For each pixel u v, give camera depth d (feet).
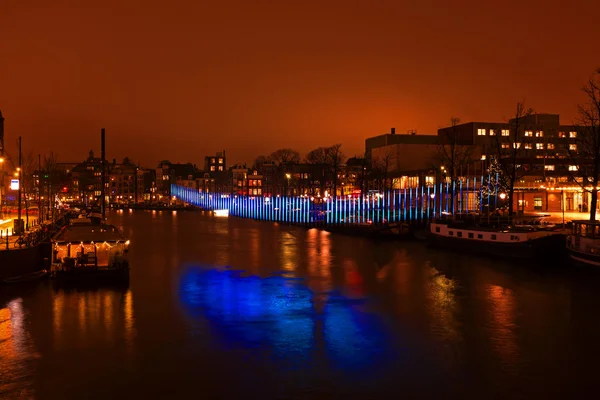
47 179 504.02
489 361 93.35
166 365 91.91
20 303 130.21
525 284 151.02
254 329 111.75
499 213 272.92
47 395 80.84
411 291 146.41
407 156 472.85
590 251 165.17
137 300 135.54
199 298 139.13
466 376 87.15
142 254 229.04
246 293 145.79
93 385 84.23
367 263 197.26
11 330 110.11
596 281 153.38
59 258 155.53
